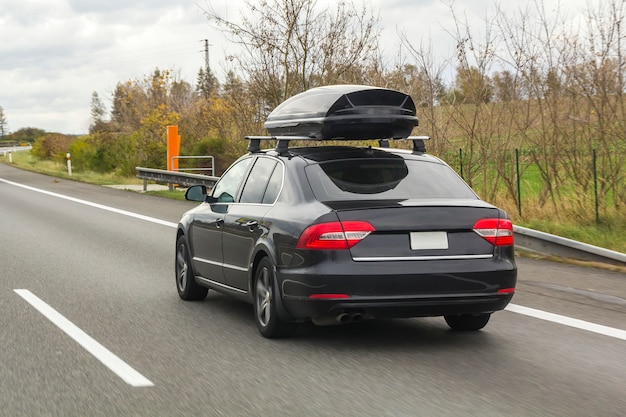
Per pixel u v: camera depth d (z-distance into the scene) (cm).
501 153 1653
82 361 649
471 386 568
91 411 516
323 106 777
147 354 673
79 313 854
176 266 967
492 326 781
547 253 1231
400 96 791
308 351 683
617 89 1467
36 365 636
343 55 2362
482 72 1683
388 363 639
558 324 784
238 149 2836
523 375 598
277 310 706
